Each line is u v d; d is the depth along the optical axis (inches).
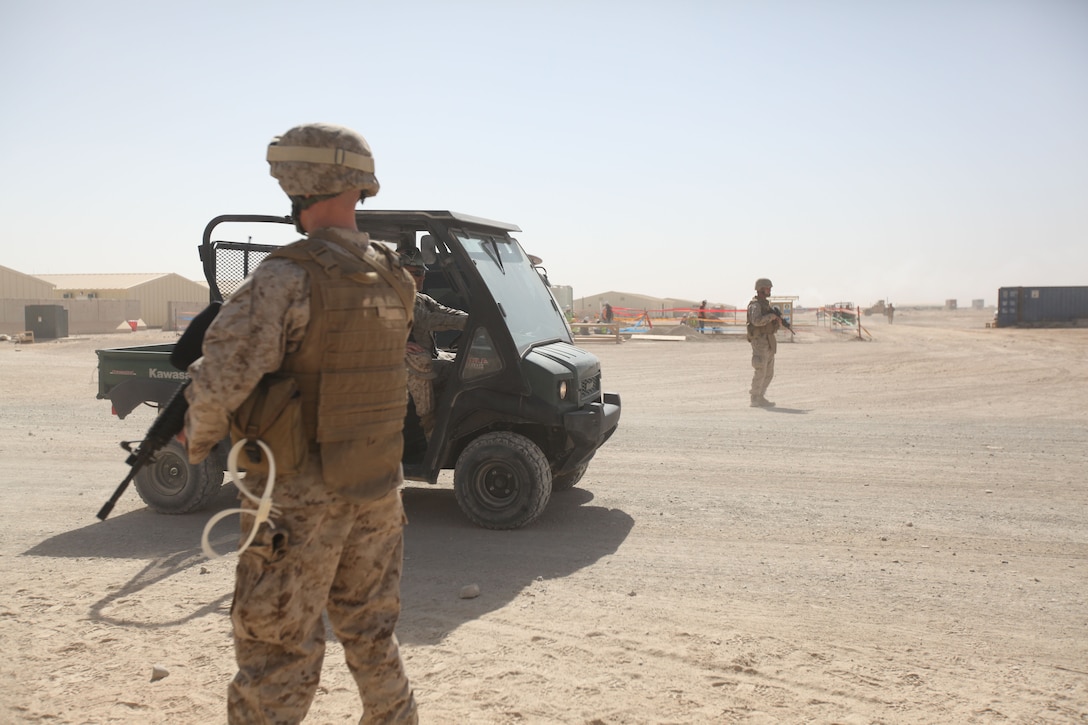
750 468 357.7
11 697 149.4
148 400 279.9
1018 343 1305.4
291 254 98.7
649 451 399.5
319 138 101.0
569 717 140.8
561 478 313.9
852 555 236.1
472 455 259.6
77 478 348.8
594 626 181.9
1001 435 439.2
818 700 146.6
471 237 266.8
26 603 197.6
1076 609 193.0
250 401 98.0
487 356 254.2
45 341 1624.0
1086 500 297.0
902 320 3745.1
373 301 102.8
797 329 1859.0
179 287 2741.1
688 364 985.5
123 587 209.8
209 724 140.3
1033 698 147.7
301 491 99.2
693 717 140.6
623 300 3427.7
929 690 150.6
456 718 140.4
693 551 240.4
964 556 234.2
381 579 110.7
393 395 106.8
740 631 178.9
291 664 101.8
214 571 223.0
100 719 141.7
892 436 438.6
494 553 238.1
